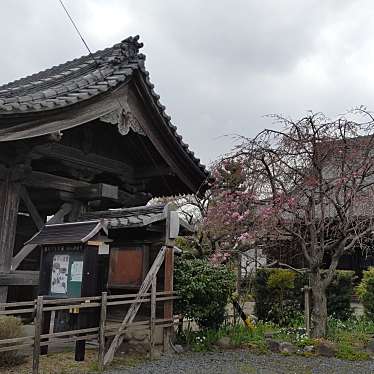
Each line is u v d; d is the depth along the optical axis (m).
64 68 10.80
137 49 8.70
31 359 6.43
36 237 6.94
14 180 7.36
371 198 8.56
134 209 8.14
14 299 8.58
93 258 6.30
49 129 6.87
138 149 9.55
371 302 11.05
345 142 8.27
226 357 7.56
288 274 11.16
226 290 8.41
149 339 7.09
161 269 7.81
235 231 9.85
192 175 9.98
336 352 7.95
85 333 6.17
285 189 8.45
